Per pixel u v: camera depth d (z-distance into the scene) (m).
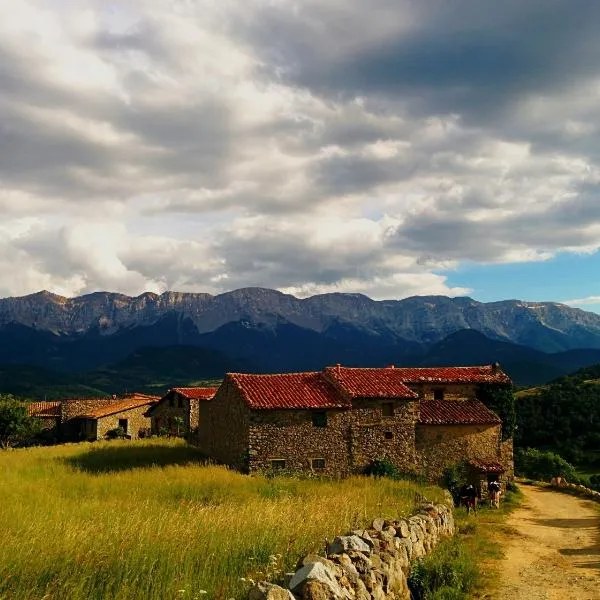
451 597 15.62
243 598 10.77
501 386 50.16
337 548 14.23
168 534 15.14
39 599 10.34
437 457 44.06
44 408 87.62
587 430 91.25
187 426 66.12
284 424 39.53
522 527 30.47
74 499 23.83
